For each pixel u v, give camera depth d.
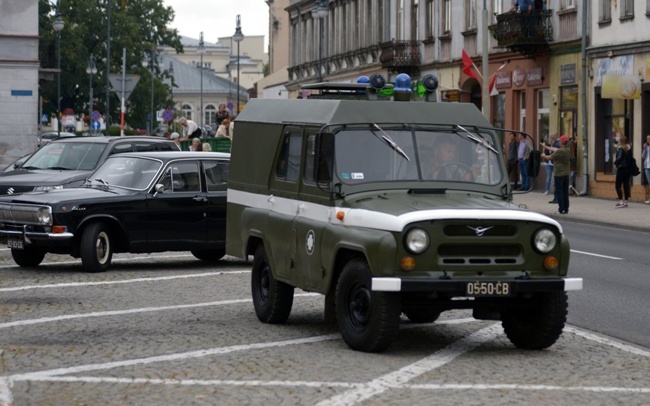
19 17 59.03
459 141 14.22
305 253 14.05
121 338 14.05
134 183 22.34
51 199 21.48
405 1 69.31
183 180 22.55
